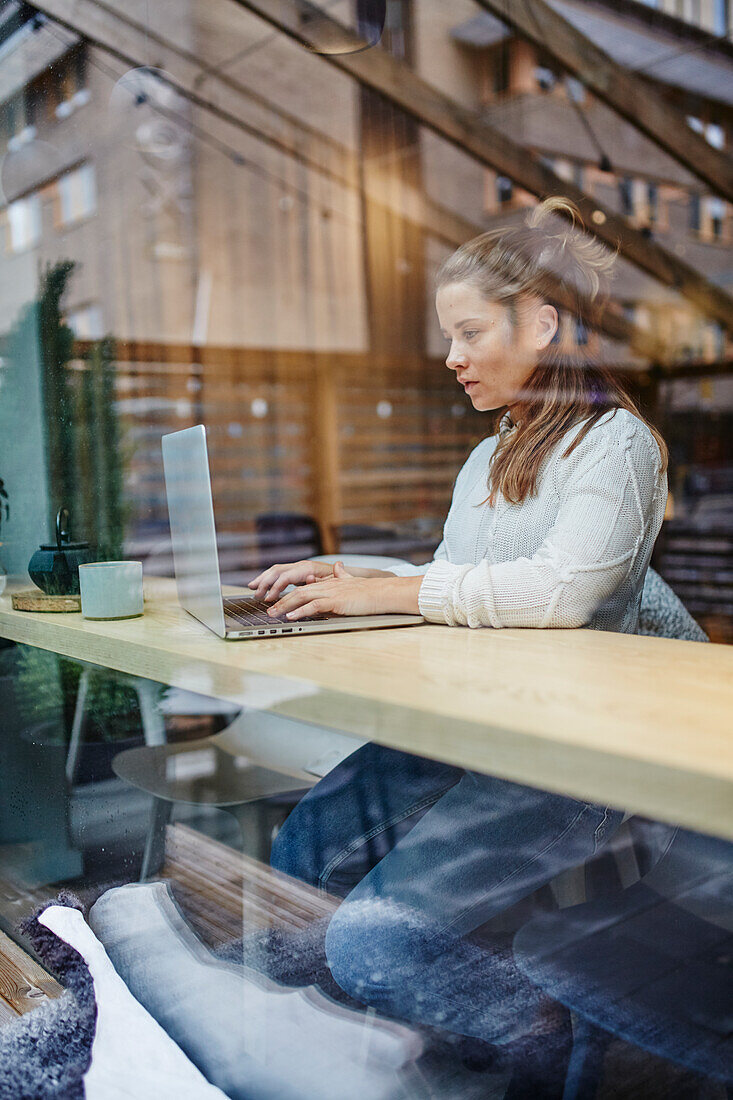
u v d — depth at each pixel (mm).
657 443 943
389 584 889
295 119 5168
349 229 5859
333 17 3998
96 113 4227
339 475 5992
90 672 1010
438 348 6078
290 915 801
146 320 5070
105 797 1002
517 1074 613
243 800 857
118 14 3928
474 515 1052
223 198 5359
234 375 5613
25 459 1342
